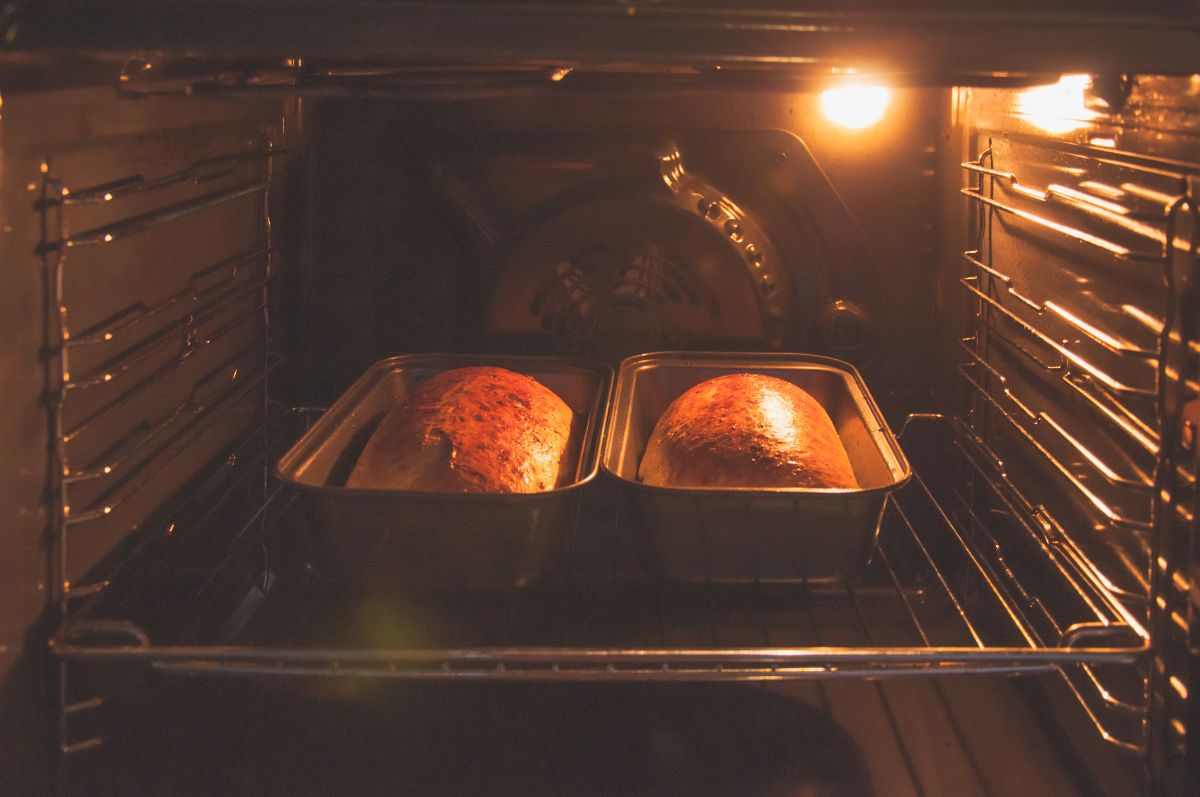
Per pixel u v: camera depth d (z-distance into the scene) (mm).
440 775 792
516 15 631
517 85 795
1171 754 709
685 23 634
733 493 843
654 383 1152
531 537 846
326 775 793
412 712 876
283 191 1174
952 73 804
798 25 635
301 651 731
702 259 1167
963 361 1139
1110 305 787
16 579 684
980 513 1121
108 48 637
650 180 1137
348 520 841
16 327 669
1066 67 645
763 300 1175
